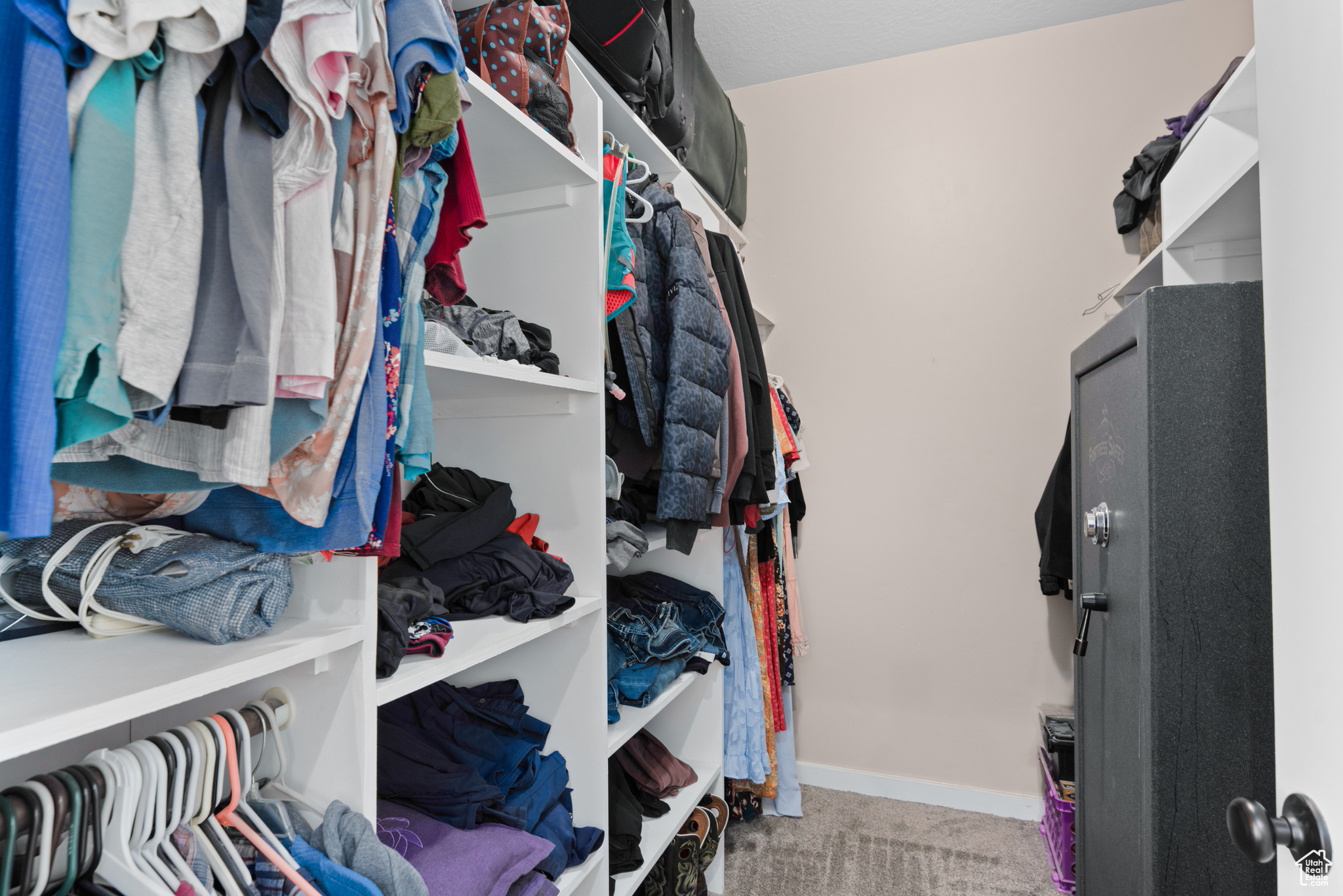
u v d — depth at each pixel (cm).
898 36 234
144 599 66
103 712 50
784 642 233
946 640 239
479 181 125
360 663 75
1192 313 88
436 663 87
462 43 107
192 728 64
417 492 119
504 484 125
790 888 187
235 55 51
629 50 142
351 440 64
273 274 55
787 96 260
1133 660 101
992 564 234
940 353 241
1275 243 61
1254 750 85
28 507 38
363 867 70
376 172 63
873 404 249
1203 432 88
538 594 112
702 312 141
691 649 167
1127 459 103
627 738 138
